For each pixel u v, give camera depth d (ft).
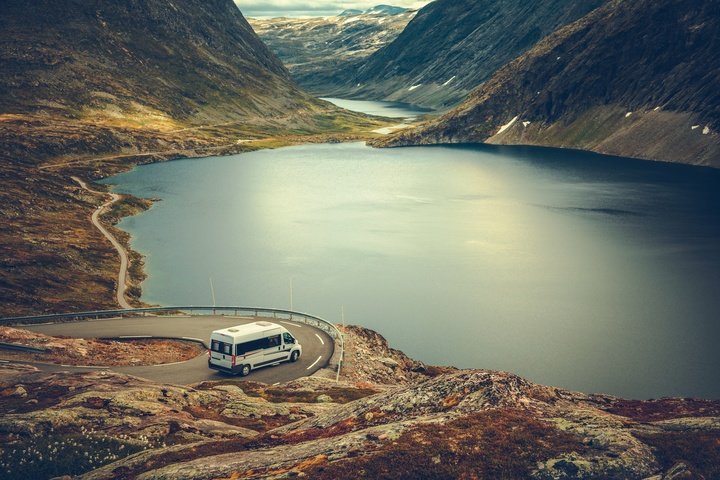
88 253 424.05
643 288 357.20
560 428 83.56
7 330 191.31
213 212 586.04
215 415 121.19
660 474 73.46
